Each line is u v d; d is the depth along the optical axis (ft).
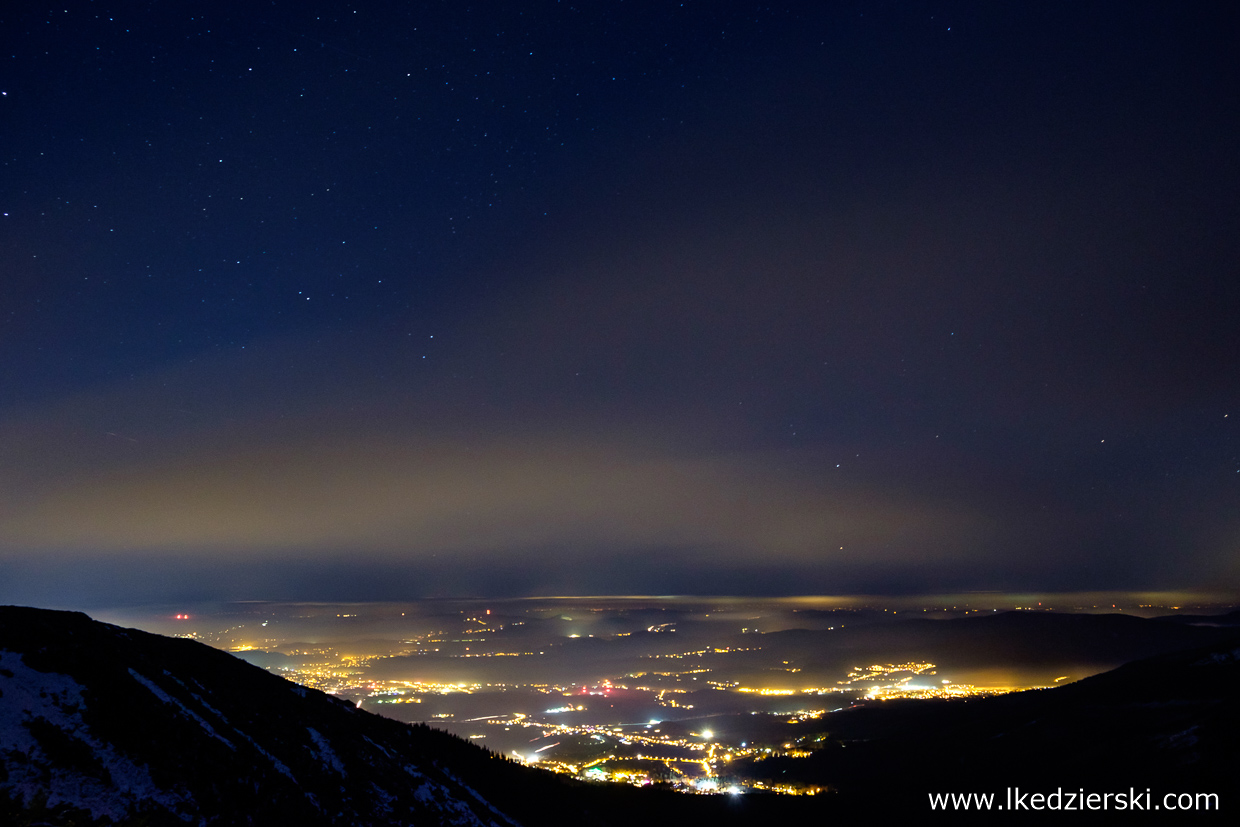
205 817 56.29
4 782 48.34
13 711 55.72
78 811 48.65
